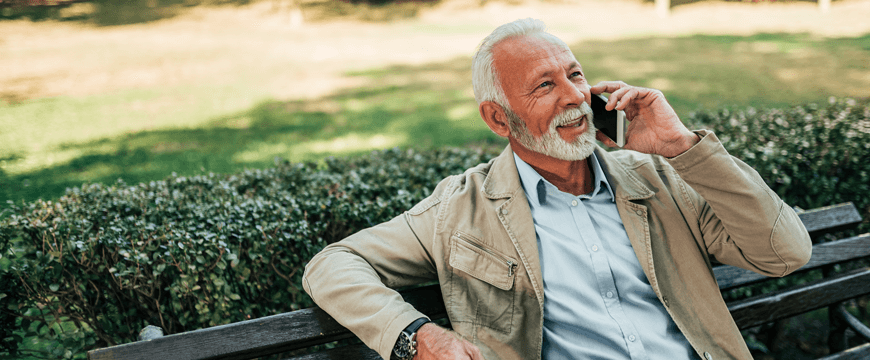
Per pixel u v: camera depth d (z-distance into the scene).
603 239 1.59
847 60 13.38
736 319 1.93
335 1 28.05
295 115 10.12
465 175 1.69
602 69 13.48
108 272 2.07
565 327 1.55
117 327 2.14
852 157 2.91
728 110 3.61
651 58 14.76
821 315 3.18
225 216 2.20
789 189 2.92
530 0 27.42
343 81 13.39
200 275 2.05
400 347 1.33
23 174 6.71
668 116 1.46
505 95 1.55
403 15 25.62
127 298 2.11
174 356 1.45
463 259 1.54
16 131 9.25
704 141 1.41
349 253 1.55
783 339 2.96
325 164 3.36
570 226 1.59
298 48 18.42
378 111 10.24
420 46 18.41
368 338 1.37
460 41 19.06
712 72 12.64
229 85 13.20
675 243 1.57
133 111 10.72
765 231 1.41
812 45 15.68
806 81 11.36
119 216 2.35
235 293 2.12
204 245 2.02
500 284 1.52
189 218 2.25
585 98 1.53
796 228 1.45
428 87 12.34
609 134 1.51
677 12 24.38
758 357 2.81
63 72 14.77
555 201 1.61
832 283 2.09
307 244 2.18
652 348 1.52
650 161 1.66
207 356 1.46
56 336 2.22
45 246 2.12
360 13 25.98
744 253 1.51
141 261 1.97
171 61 16.33
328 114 10.16
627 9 25.70
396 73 14.19
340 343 2.45
